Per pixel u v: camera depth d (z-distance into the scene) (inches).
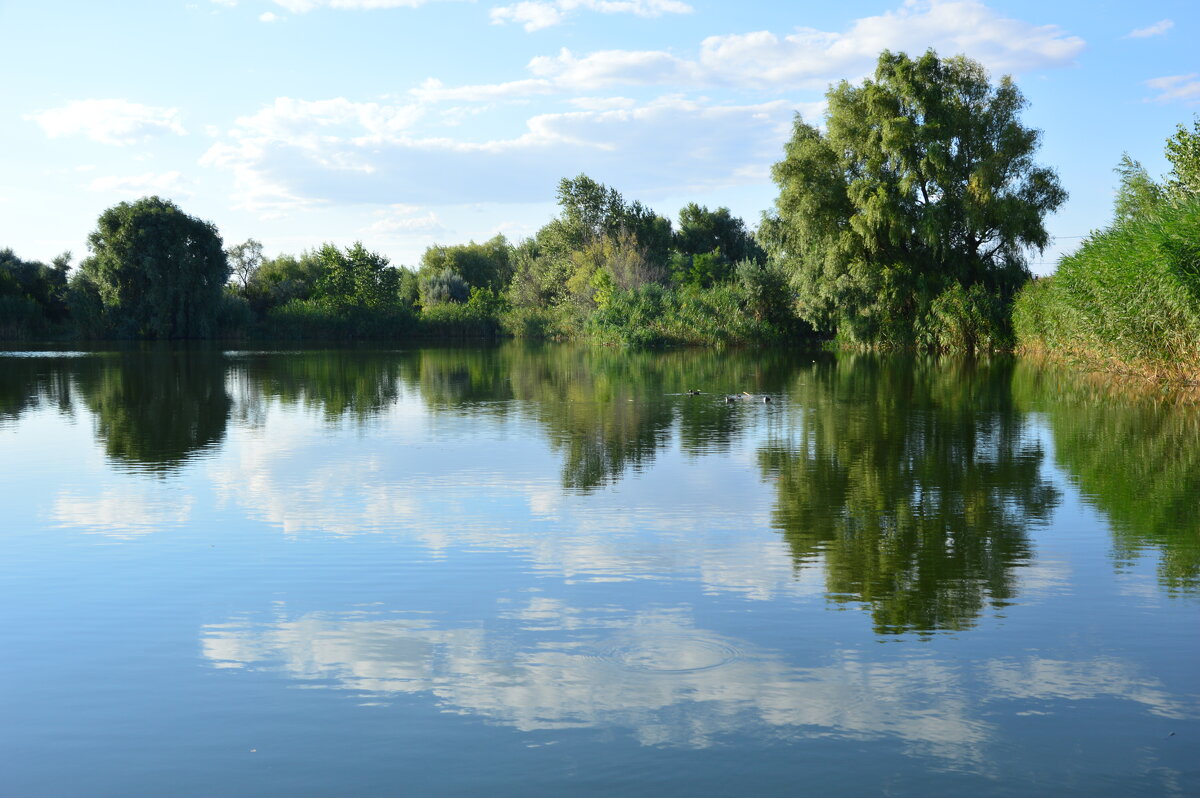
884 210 1641.2
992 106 1670.8
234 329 2807.6
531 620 240.1
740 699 191.5
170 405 822.5
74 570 289.4
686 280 2805.1
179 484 435.5
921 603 251.4
